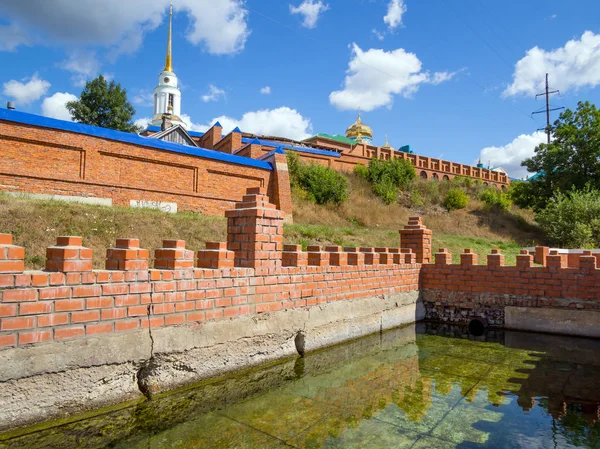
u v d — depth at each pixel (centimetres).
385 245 1597
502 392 428
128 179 1366
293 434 324
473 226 2556
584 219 2181
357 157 2886
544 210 2464
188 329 406
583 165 2738
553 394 423
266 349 495
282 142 3005
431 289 853
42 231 825
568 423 351
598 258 1066
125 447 297
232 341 451
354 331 646
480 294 801
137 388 370
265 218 496
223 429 331
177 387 399
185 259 409
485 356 577
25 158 1160
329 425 342
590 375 490
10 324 290
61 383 316
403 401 400
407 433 329
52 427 309
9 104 1555
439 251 852
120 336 353
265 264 495
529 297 755
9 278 291
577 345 650
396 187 2753
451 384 454
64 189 1221
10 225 804
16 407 292
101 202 1283
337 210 2188
